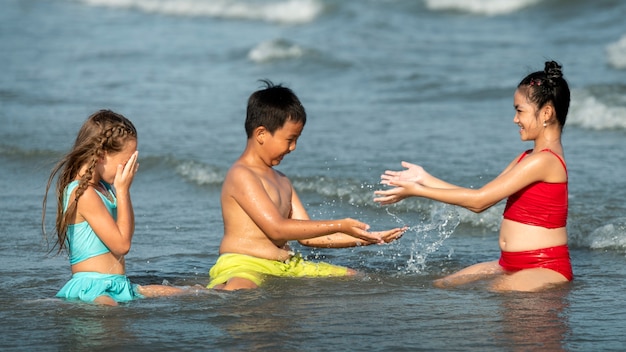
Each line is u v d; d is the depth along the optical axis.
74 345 15.68
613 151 32.75
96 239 18.22
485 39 63.25
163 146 35.50
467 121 39.12
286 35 69.62
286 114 19.77
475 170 30.14
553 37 62.19
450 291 19.02
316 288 19.27
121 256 18.70
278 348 15.44
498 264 20.48
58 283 19.91
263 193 19.69
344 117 40.88
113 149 18.31
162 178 31.80
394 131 37.41
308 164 31.86
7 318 17.14
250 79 52.75
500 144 34.22
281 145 20.02
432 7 77.19
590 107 38.78
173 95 47.59
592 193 26.92
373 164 31.59
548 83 19.52
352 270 20.89
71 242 18.34
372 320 17.00
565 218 19.83
